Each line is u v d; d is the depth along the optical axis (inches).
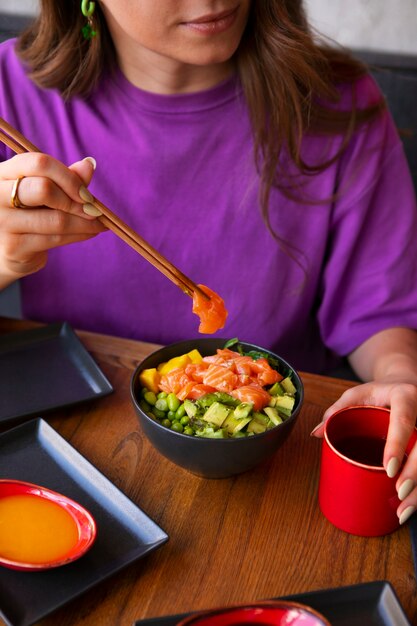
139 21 34.2
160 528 28.5
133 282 44.6
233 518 29.9
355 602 26.2
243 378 31.9
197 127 42.1
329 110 42.6
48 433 32.7
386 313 43.9
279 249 44.0
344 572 28.1
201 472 30.5
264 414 30.9
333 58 43.8
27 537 27.8
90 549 28.2
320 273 46.2
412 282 44.3
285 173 42.8
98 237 43.6
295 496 30.9
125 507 29.6
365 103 43.5
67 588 26.8
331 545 29.0
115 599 26.9
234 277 44.5
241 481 31.5
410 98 54.7
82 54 41.1
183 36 34.4
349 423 30.2
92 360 37.3
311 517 30.1
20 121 43.8
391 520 28.9
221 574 27.8
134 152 42.7
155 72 40.7
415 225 44.7
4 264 35.1
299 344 47.6
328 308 45.2
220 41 34.7
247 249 44.0
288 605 23.8
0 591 26.6
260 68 39.9
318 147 43.1
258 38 39.0
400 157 44.8
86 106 42.7
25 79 43.2
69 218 31.8
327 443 28.7
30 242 32.6
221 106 41.8
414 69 56.4
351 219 43.9
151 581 27.5
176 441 29.4
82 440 33.2
